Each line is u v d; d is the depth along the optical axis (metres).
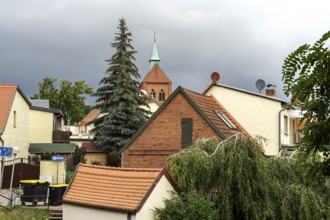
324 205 17.17
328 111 4.66
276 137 31.83
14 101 38.41
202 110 25.16
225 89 32.78
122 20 46.72
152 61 133.12
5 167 32.72
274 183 17.81
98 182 19.27
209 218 16.64
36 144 44.53
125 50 46.31
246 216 17.45
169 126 25.67
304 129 4.84
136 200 17.17
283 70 4.62
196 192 17.67
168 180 18.08
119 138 44.16
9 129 37.09
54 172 34.22
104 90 46.59
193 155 18.20
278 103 31.95
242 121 32.38
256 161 17.70
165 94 112.25
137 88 45.72
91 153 47.81
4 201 24.47
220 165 17.97
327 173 4.88
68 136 50.41
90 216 18.42
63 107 80.25
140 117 45.00
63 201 19.33
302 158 4.98
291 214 17.28
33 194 22.98
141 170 18.55
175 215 16.86
